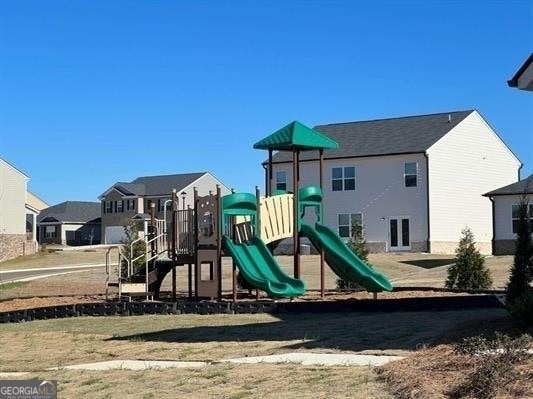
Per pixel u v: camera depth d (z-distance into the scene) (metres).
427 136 40.66
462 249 20.80
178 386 8.51
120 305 17.62
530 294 11.10
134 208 76.38
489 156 43.06
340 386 7.85
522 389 6.85
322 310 16.09
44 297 21.70
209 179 78.81
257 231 19.02
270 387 8.08
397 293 19.72
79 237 87.94
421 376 7.79
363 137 42.69
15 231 55.09
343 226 41.47
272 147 20.45
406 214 39.81
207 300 18.28
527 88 11.06
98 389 8.65
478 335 10.26
